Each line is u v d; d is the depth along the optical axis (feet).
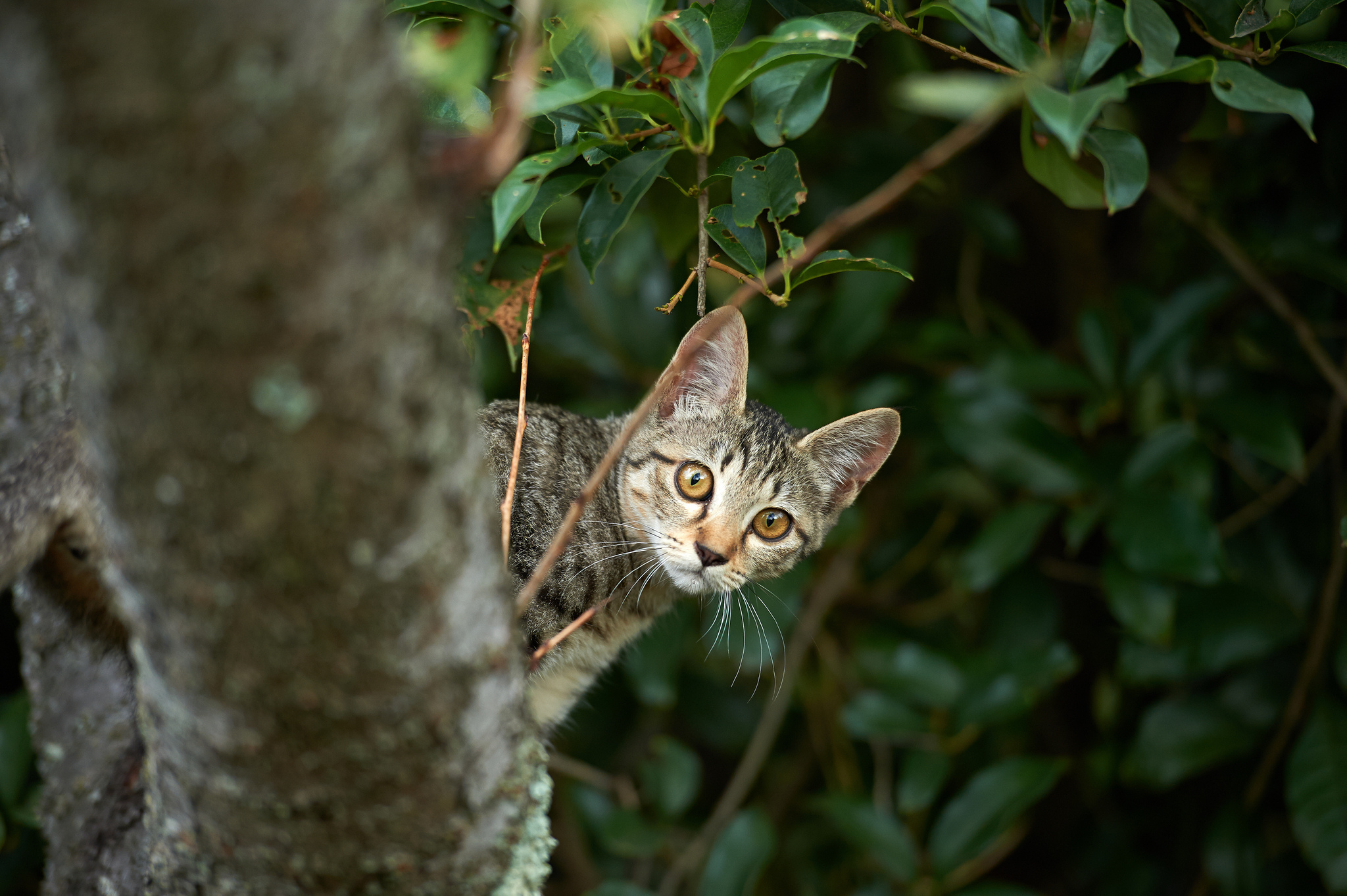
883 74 17.48
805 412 15.02
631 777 17.35
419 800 5.65
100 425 4.56
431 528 4.90
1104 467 14.58
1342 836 13.15
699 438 13.43
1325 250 13.62
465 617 5.32
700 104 7.68
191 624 4.89
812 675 17.15
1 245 8.34
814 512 14.37
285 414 4.36
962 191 17.47
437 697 5.34
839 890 16.87
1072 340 17.88
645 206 14.17
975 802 14.06
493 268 10.12
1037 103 7.03
